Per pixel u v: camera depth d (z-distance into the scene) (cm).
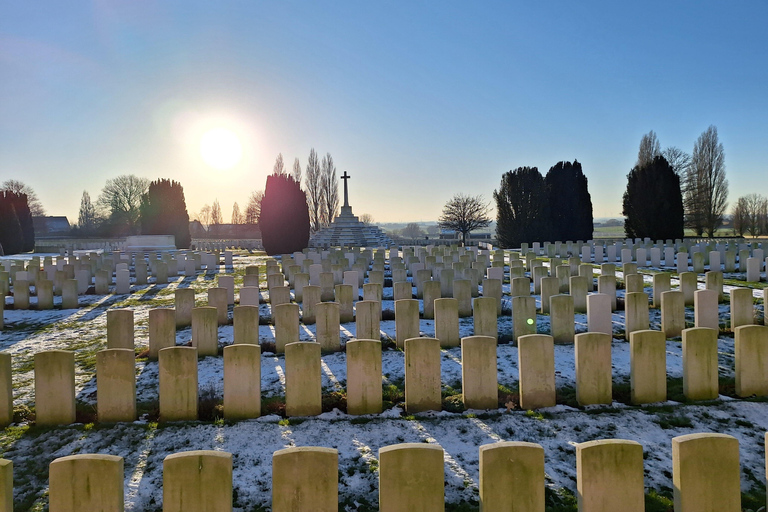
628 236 3934
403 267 1875
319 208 5762
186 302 1248
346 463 598
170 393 711
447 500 529
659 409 715
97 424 698
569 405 743
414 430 672
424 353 730
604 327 1029
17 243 4362
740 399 748
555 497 527
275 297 1309
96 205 8212
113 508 429
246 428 681
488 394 735
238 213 10788
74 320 1399
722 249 2289
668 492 534
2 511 424
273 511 443
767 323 1107
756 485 549
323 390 813
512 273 1744
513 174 3962
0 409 708
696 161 5116
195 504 436
